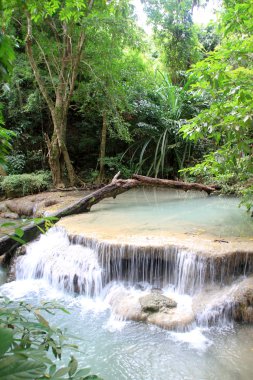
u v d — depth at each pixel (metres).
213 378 2.59
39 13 2.89
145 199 7.68
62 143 8.56
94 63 8.13
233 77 3.19
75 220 5.41
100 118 10.38
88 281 4.11
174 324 3.23
